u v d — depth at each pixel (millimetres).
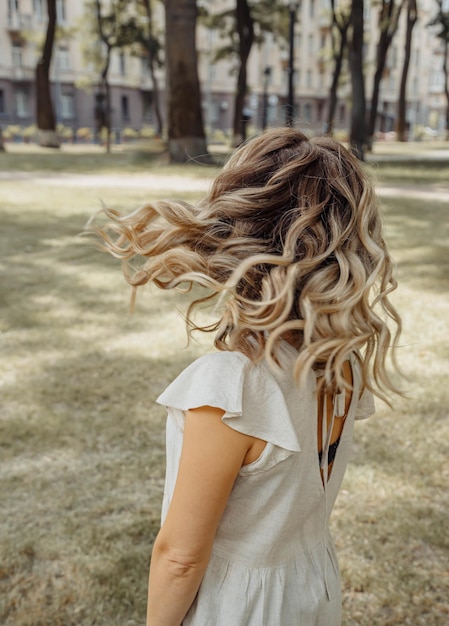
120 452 3451
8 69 56312
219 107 64688
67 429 3662
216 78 63906
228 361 1046
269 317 1036
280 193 1077
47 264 7484
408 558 2664
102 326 5398
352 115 23391
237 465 1032
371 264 1101
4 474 3221
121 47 40562
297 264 1028
